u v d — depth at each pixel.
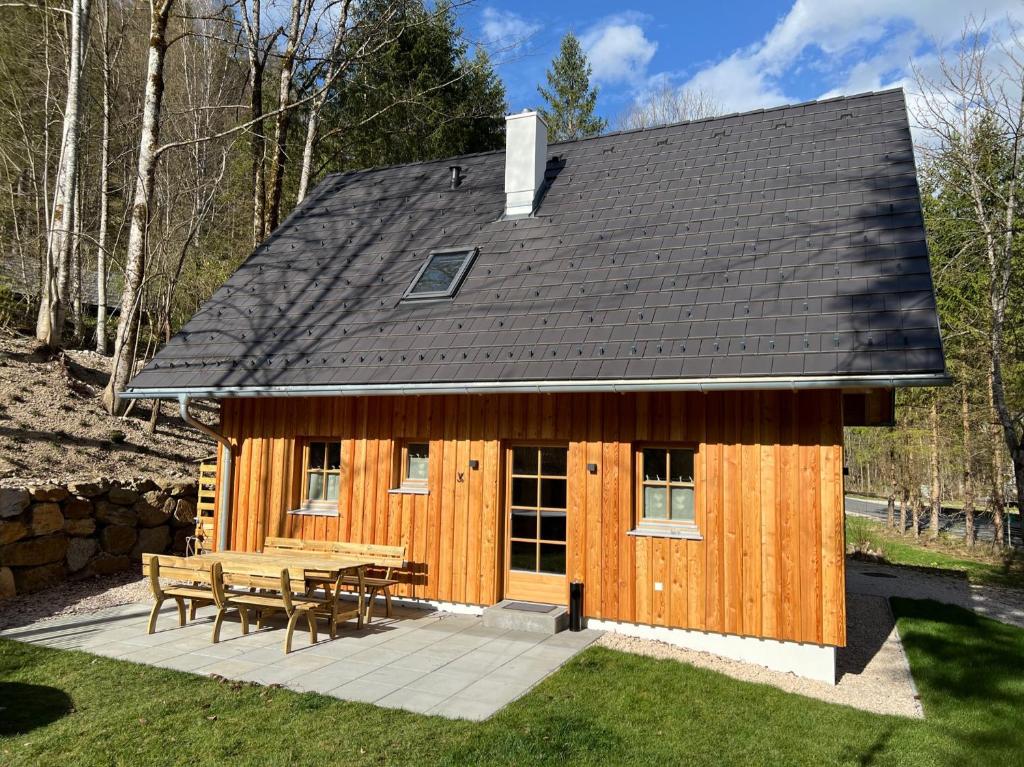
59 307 16.02
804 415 7.40
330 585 8.44
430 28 21.88
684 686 6.38
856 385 6.71
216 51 25.69
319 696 5.84
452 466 9.19
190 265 19.94
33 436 11.71
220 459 10.66
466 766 4.64
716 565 7.64
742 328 7.67
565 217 10.95
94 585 9.77
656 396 8.12
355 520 9.70
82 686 5.99
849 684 7.23
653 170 11.32
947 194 18.66
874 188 8.98
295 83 19.59
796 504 7.35
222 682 6.14
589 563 8.28
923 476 25.47
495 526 8.87
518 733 5.16
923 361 6.56
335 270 11.67
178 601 8.10
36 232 23.02
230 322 11.18
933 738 5.64
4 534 8.88
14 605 8.63
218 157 22.84
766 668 7.35
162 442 13.85
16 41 22.84
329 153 22.48
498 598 8.83
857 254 8.07
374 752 4.80
